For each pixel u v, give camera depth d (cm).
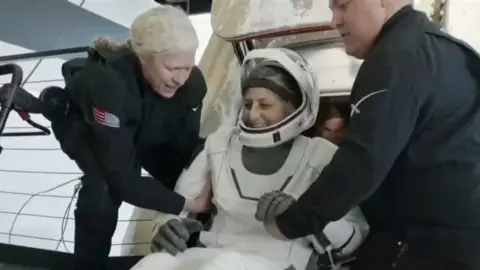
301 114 131
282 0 168
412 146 111
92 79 139
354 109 107
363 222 131
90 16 354
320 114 157
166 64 134
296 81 131
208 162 143
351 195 106
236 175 137
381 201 120
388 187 117
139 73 143
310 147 135
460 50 110
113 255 214
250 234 132
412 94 104
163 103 148
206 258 120
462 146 109
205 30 254
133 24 138
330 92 158
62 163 277
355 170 105
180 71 136
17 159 278
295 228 113
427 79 105
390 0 112
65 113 157
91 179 160
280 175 133
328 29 165
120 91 138
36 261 214
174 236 129
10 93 139
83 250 165
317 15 163
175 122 154
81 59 170
